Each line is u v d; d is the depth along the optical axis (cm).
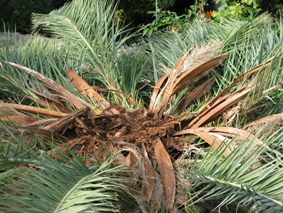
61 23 360
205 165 241
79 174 231
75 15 367
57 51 341
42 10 868
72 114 272
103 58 340
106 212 243
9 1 851
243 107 280
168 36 387
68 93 300
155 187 245
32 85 299
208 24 382
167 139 280
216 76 331
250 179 234
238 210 256
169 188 245
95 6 365
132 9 830
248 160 235
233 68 329
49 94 302
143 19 902
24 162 227
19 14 841
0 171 239
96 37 351
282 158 271
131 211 248
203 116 289
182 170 252
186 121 296
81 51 334
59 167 229
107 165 241
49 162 228
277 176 226
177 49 360
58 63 338
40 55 331
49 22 361
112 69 346
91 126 281
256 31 347
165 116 293
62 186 219
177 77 306
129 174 242
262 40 328
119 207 246
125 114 296
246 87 282
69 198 211
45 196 209
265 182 226
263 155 265
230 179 232
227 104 280
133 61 347
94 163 255
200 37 364
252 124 274
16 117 266
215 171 237
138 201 239
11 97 306
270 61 288
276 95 295
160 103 298
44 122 267
